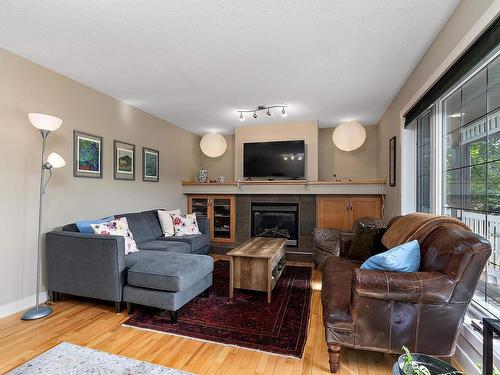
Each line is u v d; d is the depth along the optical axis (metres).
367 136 4.99
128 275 2.38
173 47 2.36
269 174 4.86
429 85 2.27
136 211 3.98
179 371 1.65
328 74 2.88
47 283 2.64
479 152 1.77
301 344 1.95
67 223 2.92
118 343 1.95
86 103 3.16
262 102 3.77
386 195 4.08
